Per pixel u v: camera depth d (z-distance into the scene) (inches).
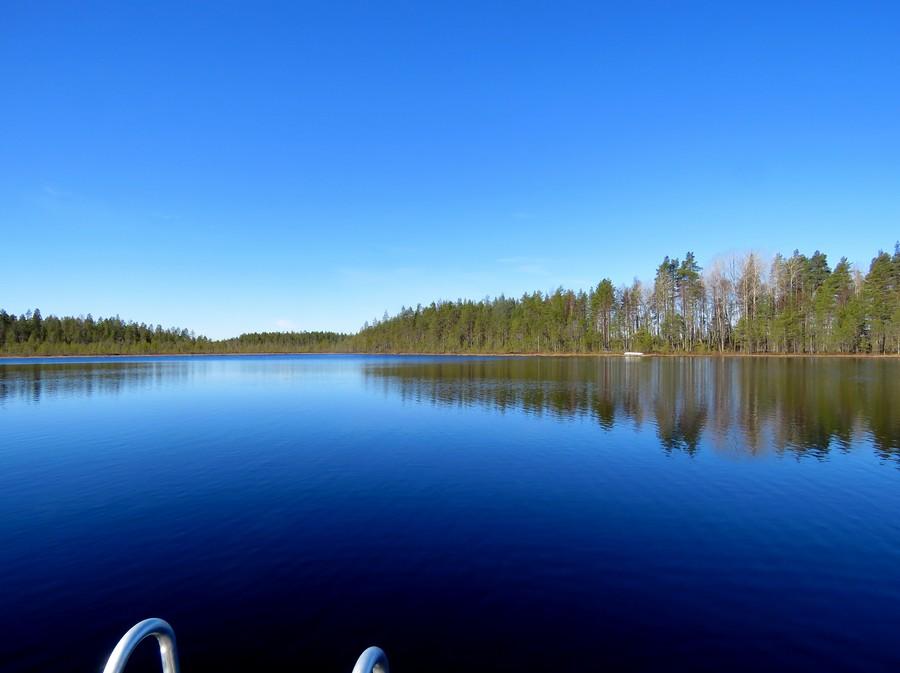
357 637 217.2
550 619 230.8
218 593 254.8
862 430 676.1
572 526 346.0
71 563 290.7
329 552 303.6
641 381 1421.0
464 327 4483.3
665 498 405.7
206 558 296.0
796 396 1016.9
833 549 307.7
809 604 245.0
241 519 361.4
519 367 2244.1
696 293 3132.4
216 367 2640.3
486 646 210.5
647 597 250.7
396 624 226.7
